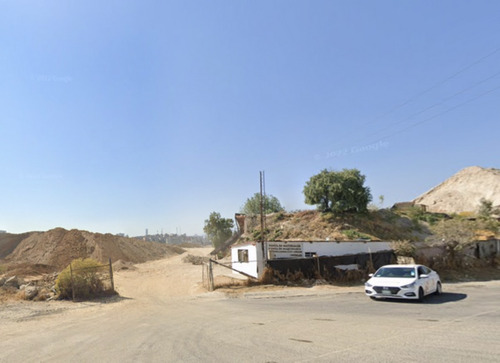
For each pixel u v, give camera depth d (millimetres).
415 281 14453
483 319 9703
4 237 61844
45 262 48281
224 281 23875
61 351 7801
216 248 60406
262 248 23453
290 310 12906
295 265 22312
